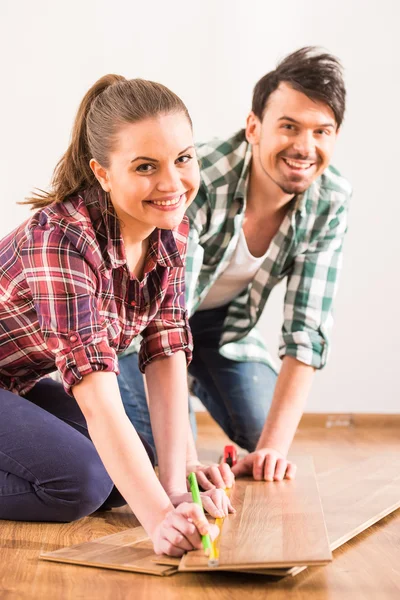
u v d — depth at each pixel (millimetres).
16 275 1488
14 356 1639
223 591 1156
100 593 1146
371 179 3469
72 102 3439
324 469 2371
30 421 1598
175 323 1646
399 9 3416
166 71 3441
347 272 3502
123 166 1300
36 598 1126
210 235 2080
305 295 2133
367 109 3451
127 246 1480
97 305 1420
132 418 2238
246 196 2074
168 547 1228
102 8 3422
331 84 1875
